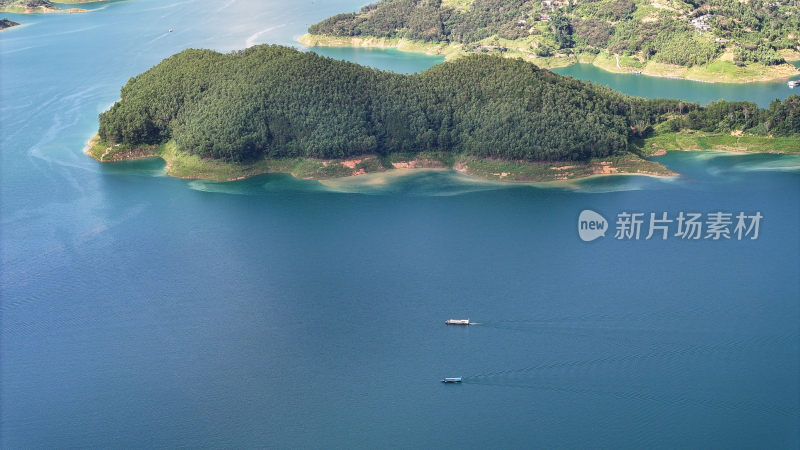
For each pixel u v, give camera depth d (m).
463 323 186.62
